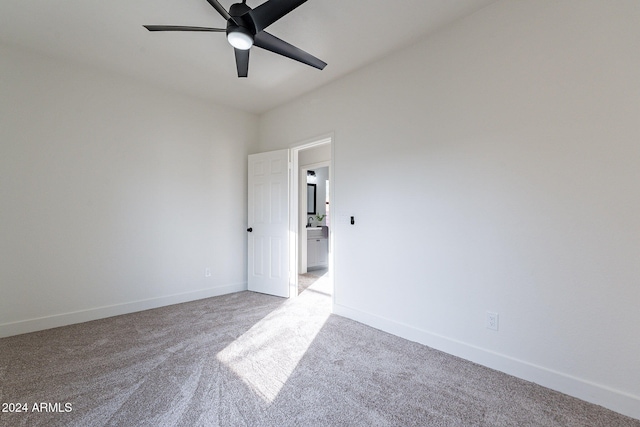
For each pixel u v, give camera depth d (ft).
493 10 6.88
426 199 8.14
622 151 5.34
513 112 6.58
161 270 11.42
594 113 5.61
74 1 6.74
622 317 5.35
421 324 8.23
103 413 5.23
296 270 12.75
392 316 8.94
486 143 7.00
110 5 6.88
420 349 7.86
